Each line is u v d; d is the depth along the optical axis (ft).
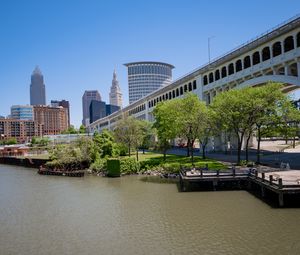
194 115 191.52
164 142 222.07
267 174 136.77
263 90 171.22
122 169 203.72
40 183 199.52
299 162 179.22
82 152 251.19
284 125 175.42
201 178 141.08
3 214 120.98
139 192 146.10
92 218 108.99
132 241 84.58
